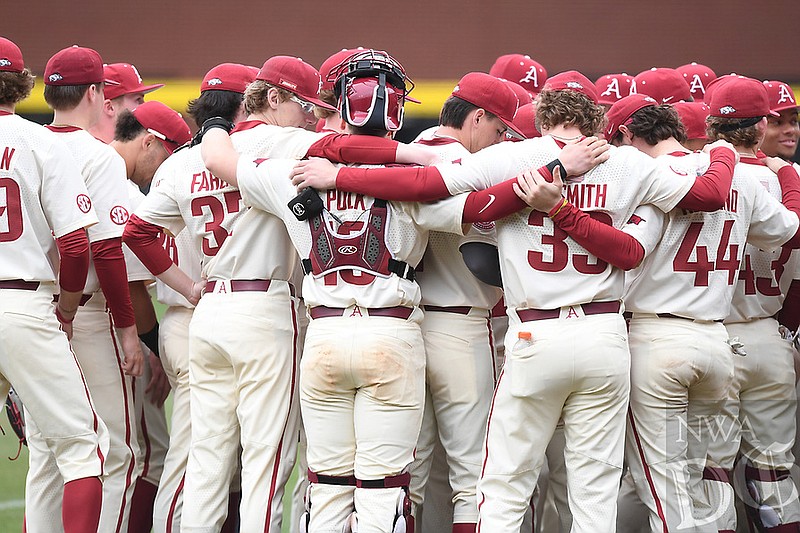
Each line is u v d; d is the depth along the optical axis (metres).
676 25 70.12
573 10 70.44
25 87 16.36
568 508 17.48
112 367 17.36
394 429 14.62
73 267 15.91
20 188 15.63
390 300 14.66
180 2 69.94
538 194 14.09
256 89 16.53
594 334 14.45
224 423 16.25
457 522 16.02
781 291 18.03
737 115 17.66
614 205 14.59
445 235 16.05
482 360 16.23
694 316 15.66
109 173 16.81
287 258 16.17
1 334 15.45
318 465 15.02
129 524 18.34
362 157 14.81
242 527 15.66
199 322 16.08
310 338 14.98
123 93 20.39
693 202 14.94
